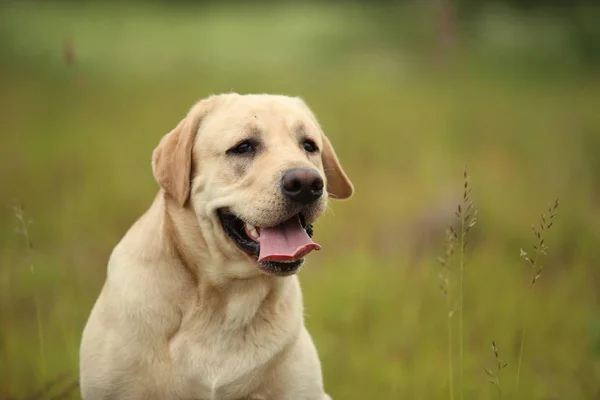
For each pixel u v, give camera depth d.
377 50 23.52
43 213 8.77
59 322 6.07
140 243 4.30
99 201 9.29
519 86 18.52
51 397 5.14
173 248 4.23
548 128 13.28
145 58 23.64
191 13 43.28
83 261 7.60
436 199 8.80
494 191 9.31
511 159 11.35
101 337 4.15
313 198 3.96
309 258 7.80
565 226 8.25
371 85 18.48
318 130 4.75
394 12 27.86
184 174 4.24
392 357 5.76
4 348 5.62
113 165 10.87
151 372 4.10
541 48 22.05
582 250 7.46
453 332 6.12
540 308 6.38
